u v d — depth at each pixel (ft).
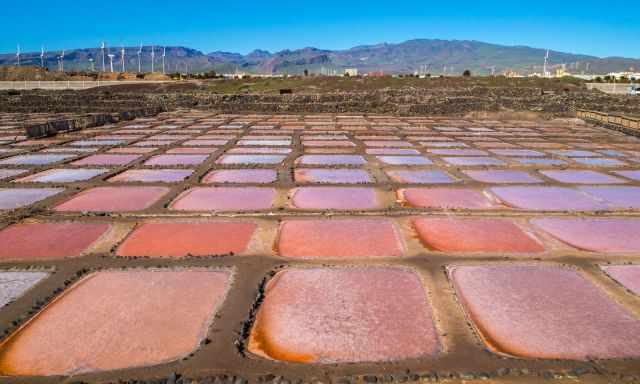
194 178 37.68
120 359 14.03
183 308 17.07
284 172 40.14
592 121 81.97
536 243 23.62
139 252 22.33
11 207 29.48
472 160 46.55
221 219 27.14
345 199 31.68
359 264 20.99
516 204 30.83
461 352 14.44
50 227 25.70
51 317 16.42
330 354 14.35
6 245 23.03
